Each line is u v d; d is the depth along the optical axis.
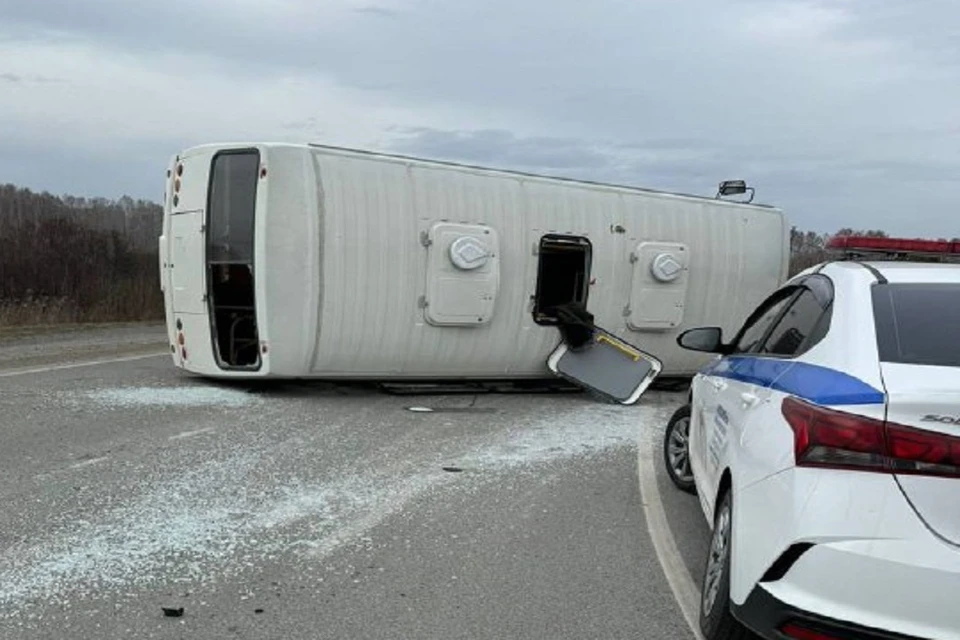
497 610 4.16
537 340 11.46
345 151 10.03
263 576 4.46
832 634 2.89
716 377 5.17
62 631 3.72
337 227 9.74
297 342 9.80
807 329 3.93
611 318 12.16
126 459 6.70
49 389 9.81
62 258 29.39
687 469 6.50
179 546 4.84
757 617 3.16
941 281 3.80
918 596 2.79
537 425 9.22
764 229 13.61
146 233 34.22
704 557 5.05
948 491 2.81
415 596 4.29
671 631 3.99
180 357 10.88
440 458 7.35
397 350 10.41
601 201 11.94
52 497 5.61
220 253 10.18
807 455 3.08
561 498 6.24
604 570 4.77
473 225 10.70
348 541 5.07
